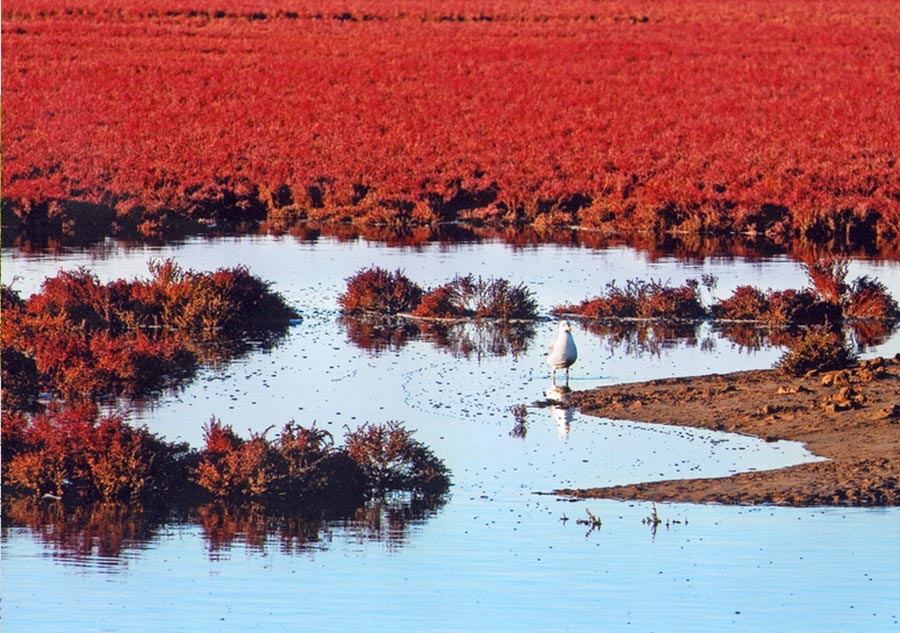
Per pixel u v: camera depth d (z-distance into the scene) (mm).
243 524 57688
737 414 75125
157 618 45406
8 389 83000
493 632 44062
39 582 49000
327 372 90375
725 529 54594
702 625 44344
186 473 63500
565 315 112438
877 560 50188
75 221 169125
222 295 109562
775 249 153500
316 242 158500
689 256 146500
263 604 46938
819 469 63031
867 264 139375
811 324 108875
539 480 63500
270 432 73062
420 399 81688
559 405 79188
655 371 89500
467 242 159625
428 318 111438
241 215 187125
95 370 85188
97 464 62031
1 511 59781
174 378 88875
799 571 49062
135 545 54531
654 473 64062
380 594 47594
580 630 43625
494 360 94125
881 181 194500
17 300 110000
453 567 50375
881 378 82625
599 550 52188
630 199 183500
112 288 110625
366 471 63031
